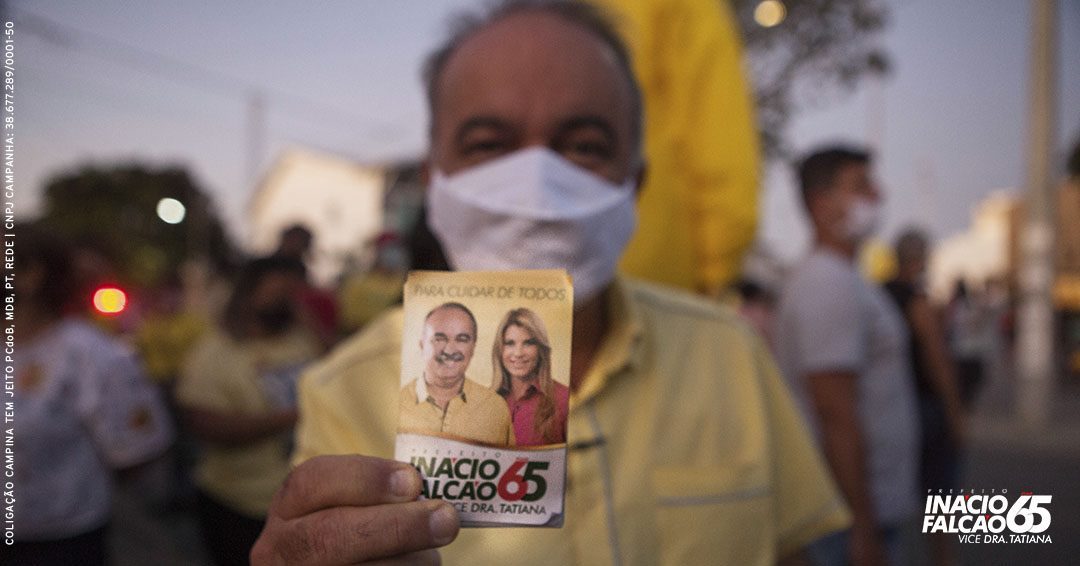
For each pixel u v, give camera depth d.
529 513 0.85
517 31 1.15
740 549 1.15
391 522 0.79
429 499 0.84
